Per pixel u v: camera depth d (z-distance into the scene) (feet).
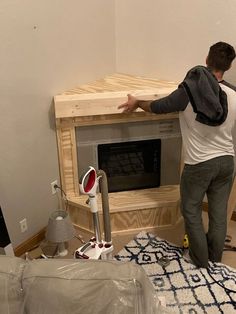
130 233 9.25
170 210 9.20
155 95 8.39
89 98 8.17
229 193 7.72
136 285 3.90
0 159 7.52
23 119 7.84
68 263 4.22
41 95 8.14
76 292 3.93
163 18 9.05
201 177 7.11
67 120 8.41
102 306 3.88
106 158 9.22
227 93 6.67
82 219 9.28
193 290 7.29
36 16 7.51
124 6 9.60
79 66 9.07
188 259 8.18
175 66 9.34
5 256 4.49
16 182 8.05
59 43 8.29
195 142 6.97
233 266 8.00
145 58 9.80
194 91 6.44
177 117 8.84
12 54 7.20
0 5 6.70
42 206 8.97
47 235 8.09
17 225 8.36
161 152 9.28
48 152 8.74
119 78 9.95
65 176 9.08
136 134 8.93
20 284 4.15
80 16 8.70
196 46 8.77
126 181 9.53
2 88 7.18
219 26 8.24
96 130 8.69
